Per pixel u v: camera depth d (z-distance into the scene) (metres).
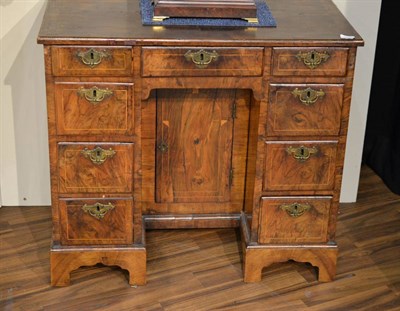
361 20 3.37
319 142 2.91
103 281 3.08
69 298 2.99
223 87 2.81
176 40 2.72
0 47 3.25
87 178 2.89
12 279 3.09
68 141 2.83
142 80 2.77
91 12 2.94
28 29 3.23
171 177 3.22
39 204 3.55
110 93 2.77
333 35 2.80
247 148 3.19
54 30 2.74
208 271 3.15
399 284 3.13
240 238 3.33
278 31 2.83
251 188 3.15
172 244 3.29
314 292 3.07
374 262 3.26
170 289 3.05
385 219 3.55
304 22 2.93
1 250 3.25
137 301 2.99
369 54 3.42
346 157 3.59
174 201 3.27
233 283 3.10
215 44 2.73
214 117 3.13
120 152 2.86
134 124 2.83
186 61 2.76
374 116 3.89
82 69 2.73
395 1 3.69
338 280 3.14
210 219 3.30
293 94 2.83
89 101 2.78
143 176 3.21
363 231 3.46
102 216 2.95
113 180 2.90
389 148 3.86
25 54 3.27
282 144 2.90
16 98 3.34
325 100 2.84
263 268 3.18
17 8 3.20
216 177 3.24
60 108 2.78
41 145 3.44
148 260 3.20
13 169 3.47
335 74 2.81
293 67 2.79
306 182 2.96
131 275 3.04
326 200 2.99
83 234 2.97
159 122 3.12
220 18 2.89
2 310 2.93
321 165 2.94
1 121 3.38
